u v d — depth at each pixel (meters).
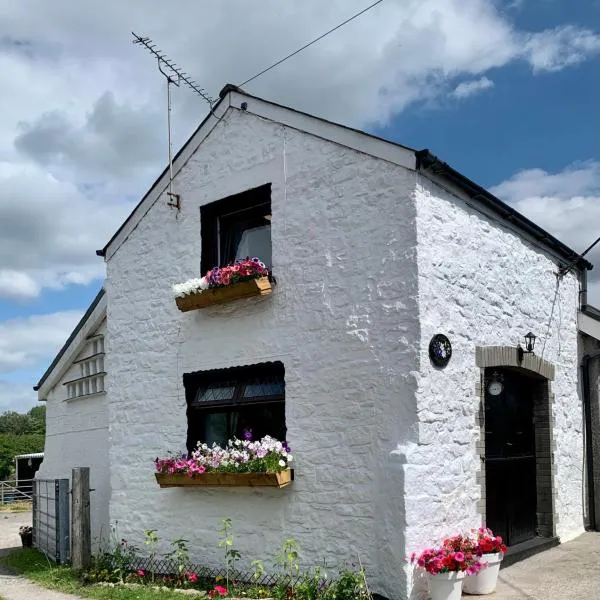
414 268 6.73
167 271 9.08
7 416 72.25
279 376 7.80
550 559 7.86
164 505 8.63
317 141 7.64
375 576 6.52
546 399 9.02
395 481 6.42
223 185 8.55
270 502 7.48
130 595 7.43
